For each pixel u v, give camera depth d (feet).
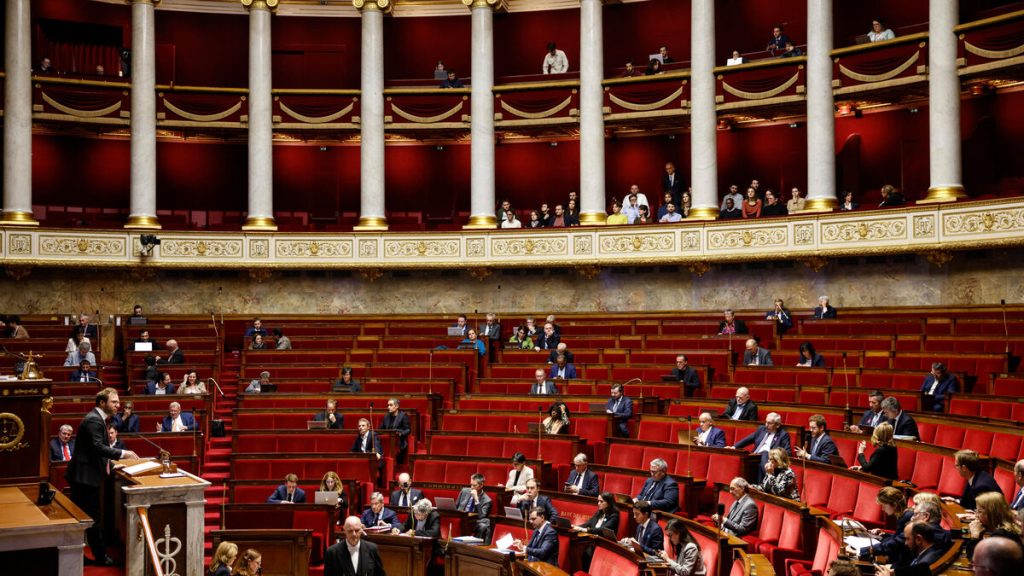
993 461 37.45
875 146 82.17
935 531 25.77
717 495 43.09
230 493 50.21
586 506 43.47
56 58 91.25
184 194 94.07
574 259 81.46
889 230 69.67
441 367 66.59
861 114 82.74
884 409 43.65
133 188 85.46
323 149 96.02
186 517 30.66
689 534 33.40
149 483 30.94
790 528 36.04
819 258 73.05
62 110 84.69
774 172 86.48
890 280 71.67
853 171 82.53
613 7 92.22
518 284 85.15
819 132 75.36
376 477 53.16
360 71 96.02
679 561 33.01
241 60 95.35
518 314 83.87
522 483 47.24
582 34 85.05
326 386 65.36
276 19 95.71
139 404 60.18
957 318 63.72
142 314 84.07
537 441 53.21
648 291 81.41
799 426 47.85
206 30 94.94
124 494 31.07
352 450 55.01
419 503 43.70
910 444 41.47
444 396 63.72
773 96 78.18
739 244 75.92
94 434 33.32
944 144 69.36
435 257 84.74
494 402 60.54
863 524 36.17
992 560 12.85
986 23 67.51
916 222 68.33
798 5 86.28
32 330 75.72
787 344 63.62
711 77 80.33
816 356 58.54
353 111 88.53
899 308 69.00
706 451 46.83
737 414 51.29
